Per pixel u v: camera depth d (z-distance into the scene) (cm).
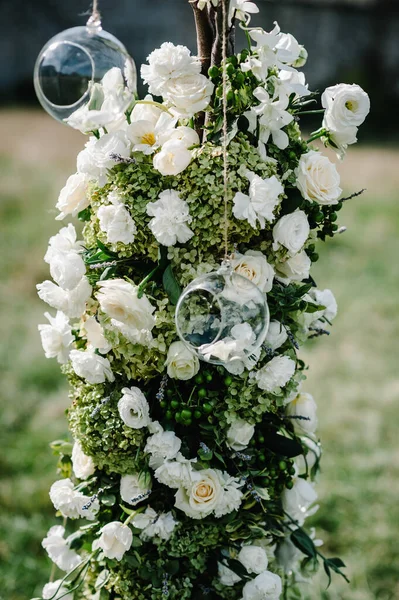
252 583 167
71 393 177
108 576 178
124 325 147
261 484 171
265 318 145
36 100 1412
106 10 1359
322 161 157
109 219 151
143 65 154
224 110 142
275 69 155
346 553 286
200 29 162
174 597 172
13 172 872
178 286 153
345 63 1379
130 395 155
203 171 147
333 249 649
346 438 364
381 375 436
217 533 168
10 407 384
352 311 522
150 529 165
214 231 149
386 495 317
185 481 157
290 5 1334
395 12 1354
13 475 329
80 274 151
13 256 604
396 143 1167
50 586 185
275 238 154
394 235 698
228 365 151
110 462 163
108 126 158
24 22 1420
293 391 165
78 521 299
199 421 162
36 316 502
